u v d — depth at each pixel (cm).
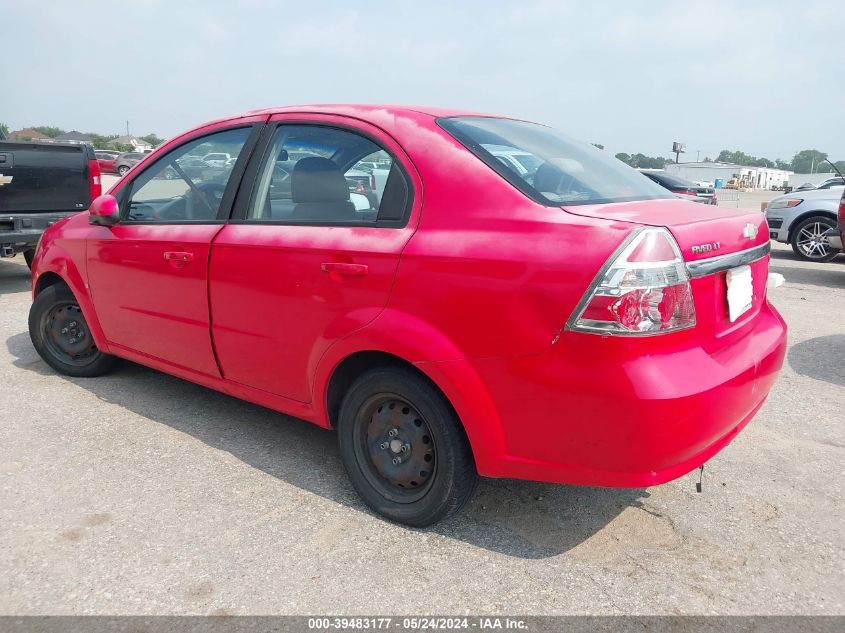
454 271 246
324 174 299
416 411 273
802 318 642
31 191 712
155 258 359
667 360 227
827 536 280
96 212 374
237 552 264
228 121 353
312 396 301
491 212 249
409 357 257
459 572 254
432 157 271
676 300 226
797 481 324
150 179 382
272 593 241
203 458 342
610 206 254
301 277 292
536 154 289
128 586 243
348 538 275
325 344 285
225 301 327
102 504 297
